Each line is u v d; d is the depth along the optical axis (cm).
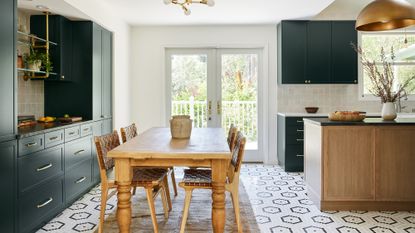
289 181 438
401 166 316
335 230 273
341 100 541
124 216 236
